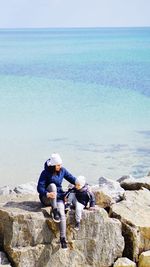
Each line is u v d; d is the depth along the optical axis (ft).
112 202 32.71
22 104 132.77
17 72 217.36
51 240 28.09
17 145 82.69
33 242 27.89
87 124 102.63
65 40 586.86
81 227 28.32
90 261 28.53
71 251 28.25
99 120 107.45
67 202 28.45
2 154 76.13
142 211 31.58
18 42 552.82
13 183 61.05
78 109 123.65
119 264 28.58
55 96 147.54
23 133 93.71
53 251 27.96
